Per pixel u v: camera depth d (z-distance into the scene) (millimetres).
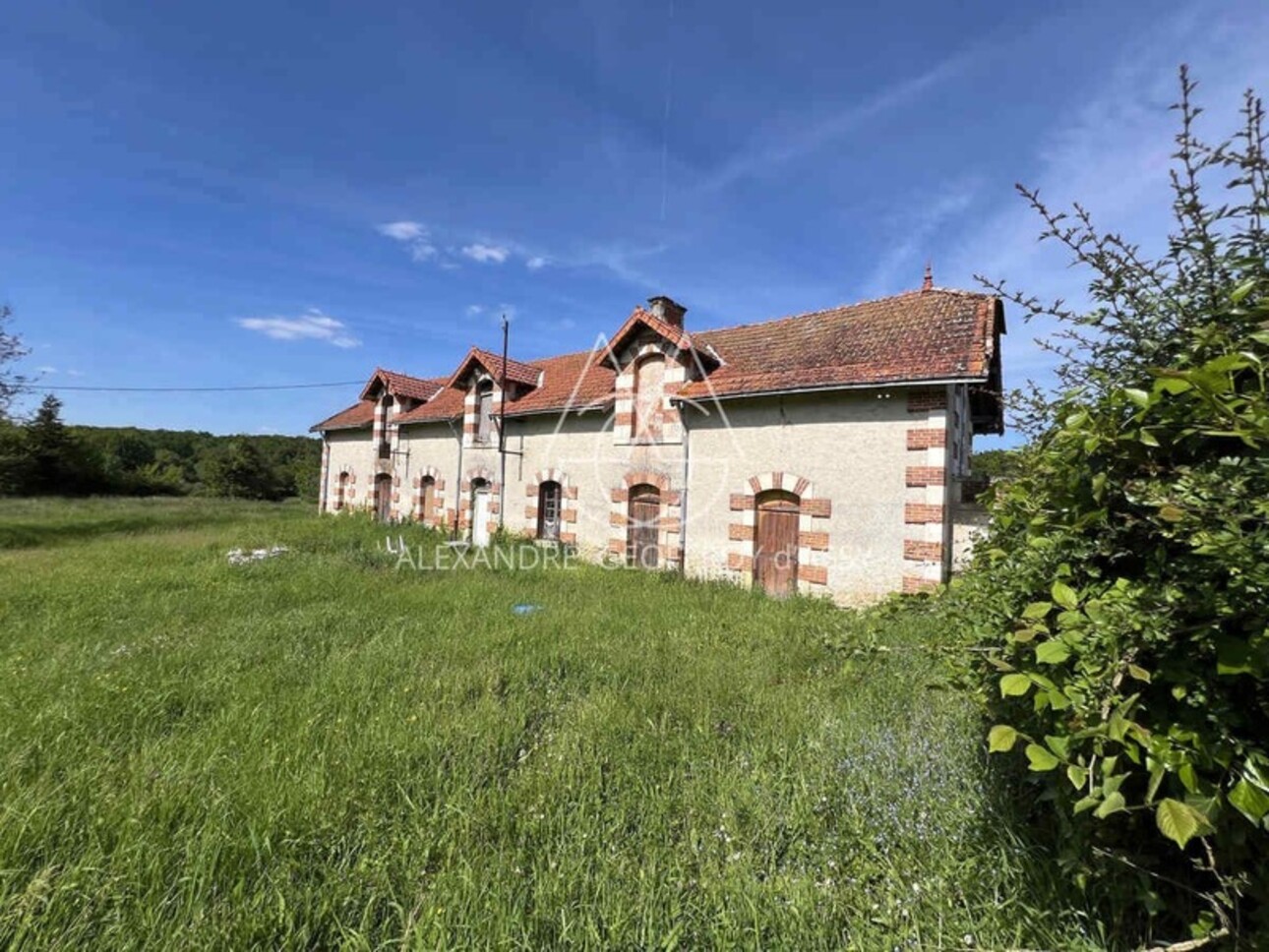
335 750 3457
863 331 10242
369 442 21250
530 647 5902
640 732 3910
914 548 8547
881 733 3725
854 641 3115
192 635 6074
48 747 3311
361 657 5512
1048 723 1787
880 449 8953
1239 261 1646
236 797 2879
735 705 4441
